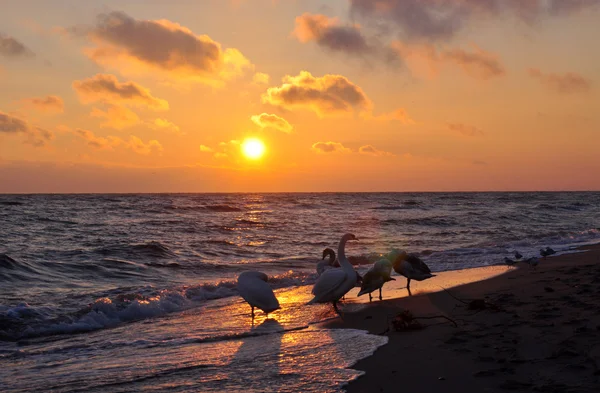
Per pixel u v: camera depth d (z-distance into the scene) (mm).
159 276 16406
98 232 31234
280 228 34688
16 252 21094
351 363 6324
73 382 5984
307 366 6289
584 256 17703
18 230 31766
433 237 29203
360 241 27109
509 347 6363
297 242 26672
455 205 76062
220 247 24266
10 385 5957
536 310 8305
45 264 16906
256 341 7789
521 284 11680
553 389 4891
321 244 25906
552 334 6727
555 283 11242
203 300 12195
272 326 8992
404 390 5309
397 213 53969
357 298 11703
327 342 7516
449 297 10883
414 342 7113
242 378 5902
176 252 22031
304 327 8820
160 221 39562
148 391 5570
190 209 58531
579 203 80312
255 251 23219
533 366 5605
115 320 10133
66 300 11992
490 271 14914
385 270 10945
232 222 38750
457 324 7949
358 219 43344
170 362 6684
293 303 11273
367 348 6988
